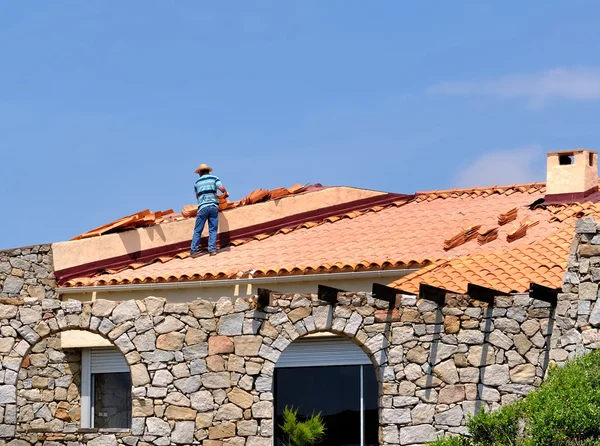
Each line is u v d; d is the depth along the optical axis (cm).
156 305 2544
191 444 2483
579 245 2356
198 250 3409
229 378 2492
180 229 3428
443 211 3438
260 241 3425
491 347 2431
